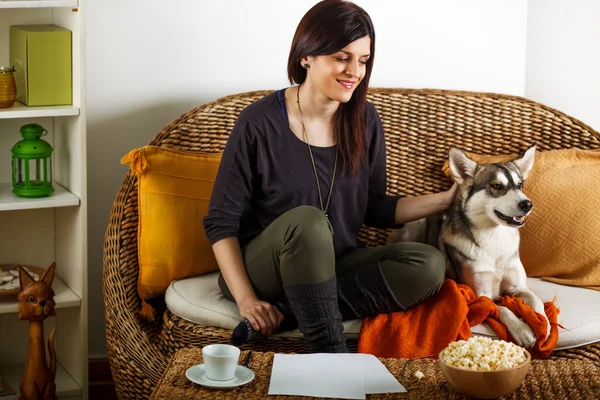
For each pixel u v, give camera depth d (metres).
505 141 2.93
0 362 2.90
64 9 2.65
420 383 1.77
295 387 1.72
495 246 2.44
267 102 2.37
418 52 3.16
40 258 2.91
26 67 2.55
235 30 2.98
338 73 2.22
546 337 2.20
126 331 2.43
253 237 2.38
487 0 3.18
